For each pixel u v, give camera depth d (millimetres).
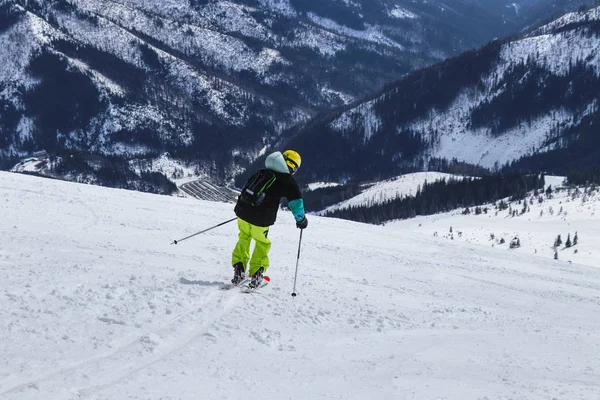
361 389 3594
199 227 12008
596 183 144875
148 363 3436
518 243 97000
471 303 8219
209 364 3590
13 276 5129
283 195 5984
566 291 11789
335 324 5367
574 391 4195
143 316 4410
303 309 5645
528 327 7027
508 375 4480
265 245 6172
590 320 8750
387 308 6547
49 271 5523
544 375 4668
